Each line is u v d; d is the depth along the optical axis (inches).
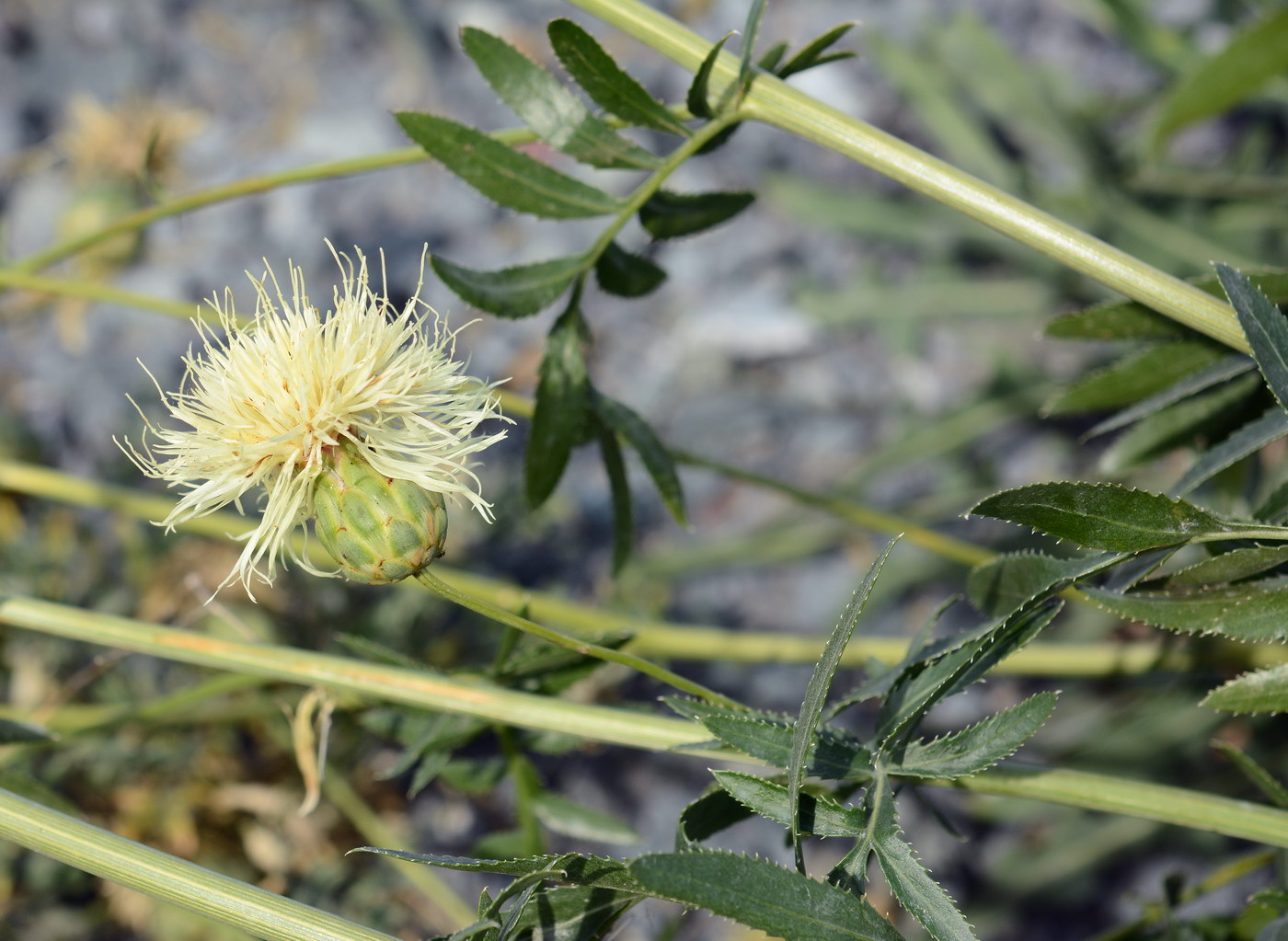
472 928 15.6
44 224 38.8
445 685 17.9
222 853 27.3
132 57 43.0
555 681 19.4
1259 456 20.5
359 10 44.0
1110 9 33.7
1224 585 16.9
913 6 43.5
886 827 16.1
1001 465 36.2
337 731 27.0
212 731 27.6
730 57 17.8
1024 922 30.4
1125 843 29.7
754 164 40.8
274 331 16.8
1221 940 19.2
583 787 31.5
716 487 37.3
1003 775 17.2
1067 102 38.5
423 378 16.8
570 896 16.4
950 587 35.3
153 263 38.5
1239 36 22.3
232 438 16.7
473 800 30.2
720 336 39.1
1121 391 18.9
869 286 38.4
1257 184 35.6
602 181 40.2
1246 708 16.9
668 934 21.2
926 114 38.0
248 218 40.0
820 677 15.9
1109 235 36.4
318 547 27.4
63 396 35.7
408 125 17.9
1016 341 38.3
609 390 38.7
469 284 18.0
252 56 43.5
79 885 26.4
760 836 31.0
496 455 34.1
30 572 28.0
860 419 38.0
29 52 42.9
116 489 23.4
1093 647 20.9
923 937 28.4
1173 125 24.5
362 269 16.9
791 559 35.4
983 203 17.3
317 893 26.9
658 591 34.0
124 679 27.6
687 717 17.0
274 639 27.9
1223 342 17.8
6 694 27.9
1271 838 16.8
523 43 42.6
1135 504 16.2
